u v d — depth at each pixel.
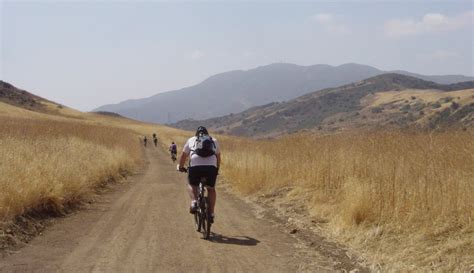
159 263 7.34
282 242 9.09
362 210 9.45
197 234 9.54
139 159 34.97
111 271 6.84
